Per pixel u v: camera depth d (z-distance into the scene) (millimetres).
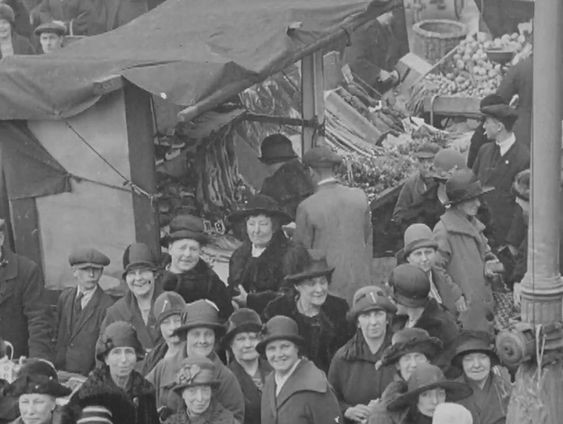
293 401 9047
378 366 9328
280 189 12234
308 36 12148
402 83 16797
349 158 13906
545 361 7836
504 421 9023
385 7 12789
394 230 12891
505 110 12156
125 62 11359
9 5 16172
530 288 7848
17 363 9992
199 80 11008
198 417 8789
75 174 11641
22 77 11430
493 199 12156
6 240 11734
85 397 8133
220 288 10594
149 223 11562
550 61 7633
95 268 10984
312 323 10094
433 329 9594
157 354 9852
